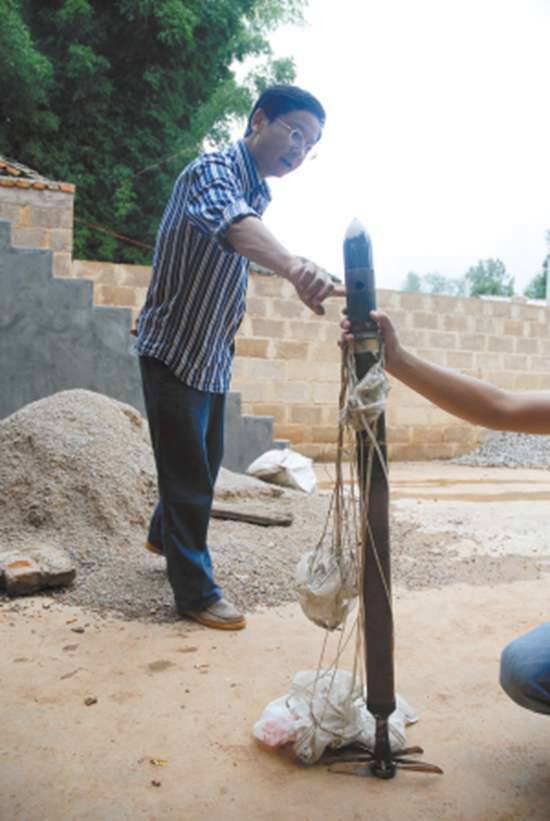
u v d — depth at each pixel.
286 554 3.78
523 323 10.88
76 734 1.93
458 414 1.66
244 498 4.99
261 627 2.79
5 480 3.81
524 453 10.02
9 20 12.62
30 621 2.79
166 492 2.77
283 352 9.23
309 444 9.38
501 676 1.73
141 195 15.34
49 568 3.12
